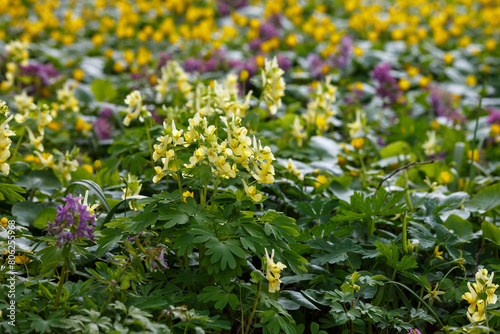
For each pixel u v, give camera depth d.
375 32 10.33
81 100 6.23
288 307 2.57
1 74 6.14
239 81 5.79
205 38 8.22
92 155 5.04
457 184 4.17
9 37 8.21
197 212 2.45
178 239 2.36
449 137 5.00
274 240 2.52
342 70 8.48
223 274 2.38
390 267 3.07
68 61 7.52
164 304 2.29
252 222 2.47
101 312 2.18
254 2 12.54
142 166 3.67
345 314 2.51
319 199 3.29
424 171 4.32
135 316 2.10
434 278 3.00
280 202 3.65
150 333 2.14
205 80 6.12
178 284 2.66
